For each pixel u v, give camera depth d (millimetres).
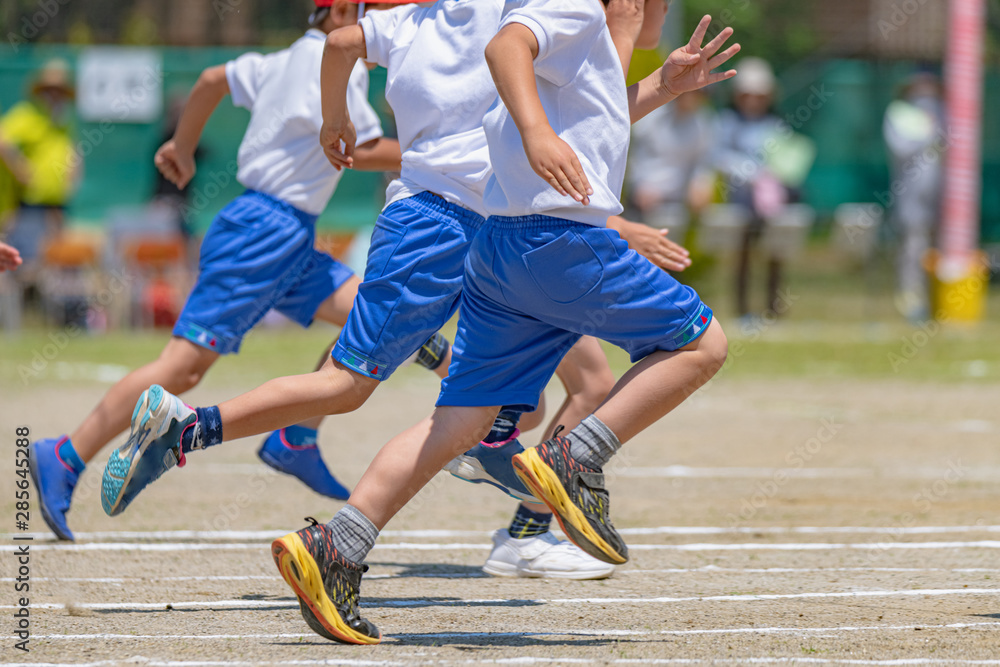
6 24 79375
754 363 44062
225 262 17875
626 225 15930
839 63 80000
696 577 16016
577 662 11398
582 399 15961
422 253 14023
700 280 59312
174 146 19641
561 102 12094
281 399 13508
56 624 13227
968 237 57688
